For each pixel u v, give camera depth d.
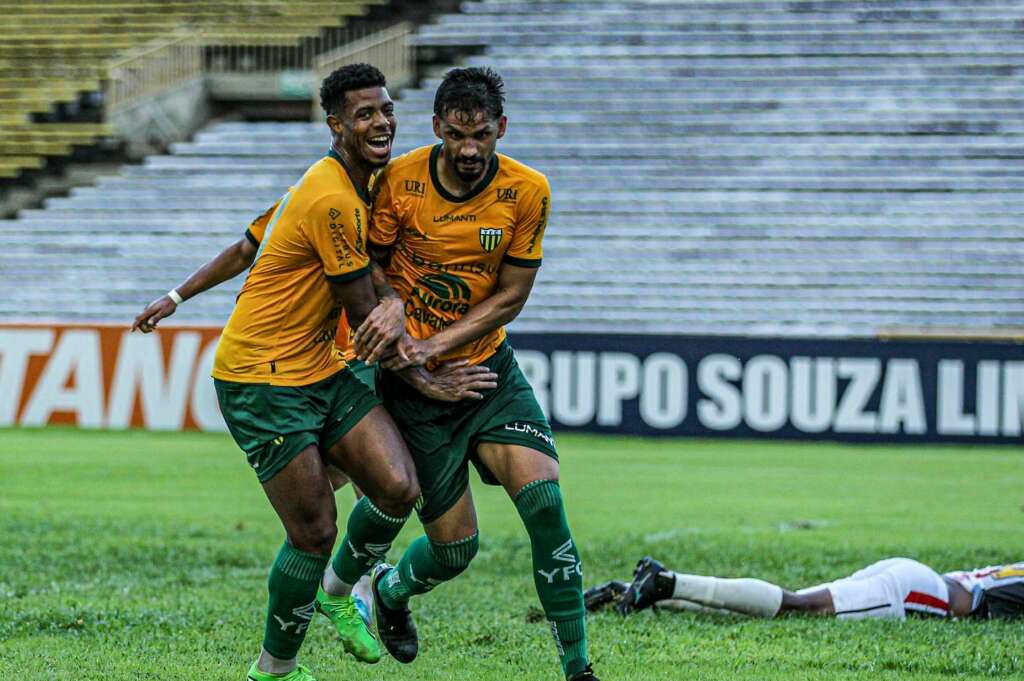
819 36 88.69
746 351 56.50
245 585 25.27
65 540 31.09
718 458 50.84
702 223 76.75
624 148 82.62
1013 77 84.44
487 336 18.19
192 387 59.09
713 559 28.45
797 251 74.06
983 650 19.33
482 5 95.38
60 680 17.36
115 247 79.62
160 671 17.95
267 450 16.38
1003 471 47.50
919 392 55.41
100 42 96.06
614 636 20.27
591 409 57.56
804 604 21.73
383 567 18.86
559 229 76.94
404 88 91.25
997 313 69.12
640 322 70.06
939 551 29.75
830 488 42.72
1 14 99.62
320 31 95.31
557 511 16.86
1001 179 77.81
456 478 17.78
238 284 74.62
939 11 89.25
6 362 60.22
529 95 87.88
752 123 83.56
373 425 16.69
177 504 38.22
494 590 24.98
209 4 99.06
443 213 17.45
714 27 90.94
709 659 18.80
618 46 91.06
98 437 56.66
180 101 91.69
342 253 16.33
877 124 82.50
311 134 88.50
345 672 18.44
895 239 74.06
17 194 86.06
